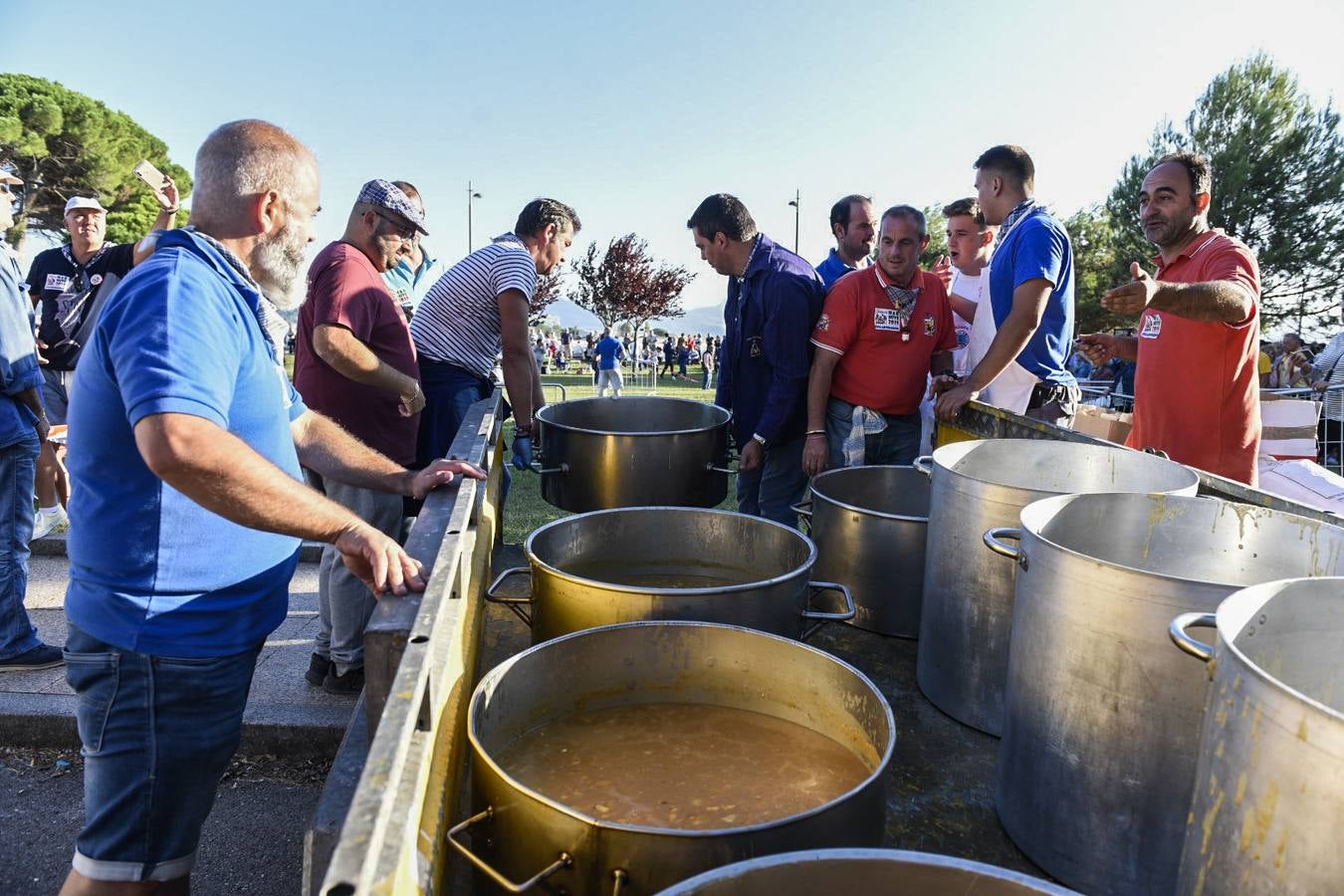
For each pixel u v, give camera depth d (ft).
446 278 12.51
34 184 125.39
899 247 10.67
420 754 3.02
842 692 4.50
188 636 5.25
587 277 96.94
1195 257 11.26
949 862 2.68
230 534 5.42
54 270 18.45
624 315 98.27
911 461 11.64
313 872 3.12
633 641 4.83
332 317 9.36
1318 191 81.82
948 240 16.28
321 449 6.69
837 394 11.41
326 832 3.10
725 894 2.59
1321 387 29.55
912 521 6.87
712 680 4.91
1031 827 4.30
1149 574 3.69
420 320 12.59
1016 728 4.40
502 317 12.23
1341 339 29.40
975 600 5.50
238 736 5.78
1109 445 7.17
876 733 4.14
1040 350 12.17
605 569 6.91
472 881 3.90
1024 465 7.22
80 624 5.23
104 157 127.95
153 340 4.56
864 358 11.09
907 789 4.98
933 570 5.88
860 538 7.09
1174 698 3.72
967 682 5.62
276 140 5.54
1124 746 3.87
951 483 5.62
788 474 12.09
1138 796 3.87
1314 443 17.69
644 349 104.32
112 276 18.61
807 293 11.30
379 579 4.49
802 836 3.12
